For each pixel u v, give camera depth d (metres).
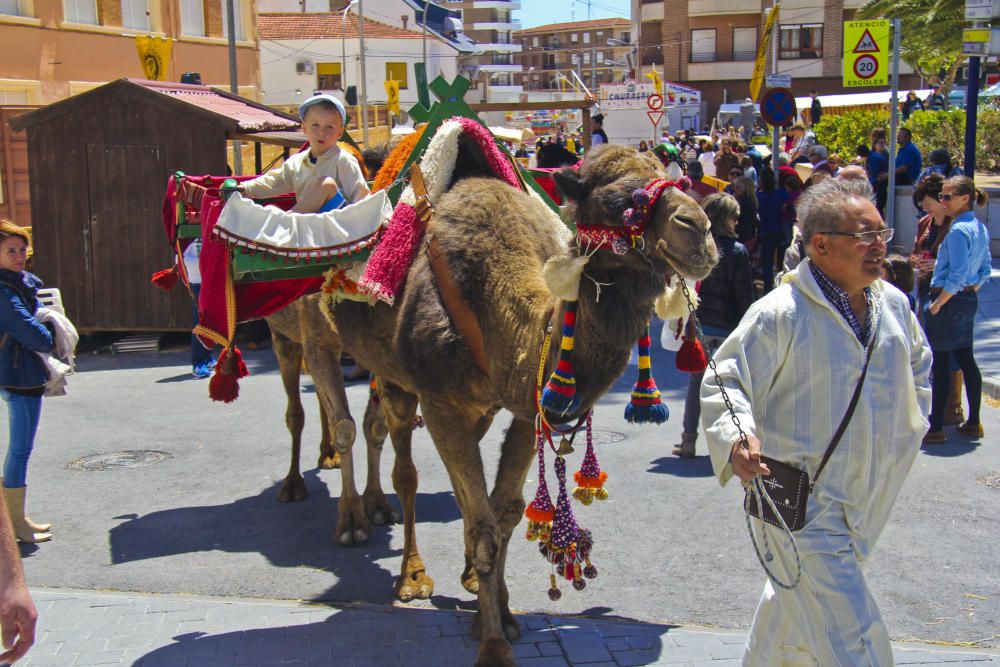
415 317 4.79
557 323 4.20
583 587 4.56
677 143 33.50
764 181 14.19
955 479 7.20
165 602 5.39
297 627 5.09
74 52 20.55
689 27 61.47
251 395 10.45
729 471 3.51
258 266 5.26
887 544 6.09
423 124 5.69
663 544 6.20
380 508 6.77
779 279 4.21
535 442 4.89
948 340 7.86
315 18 57.94
